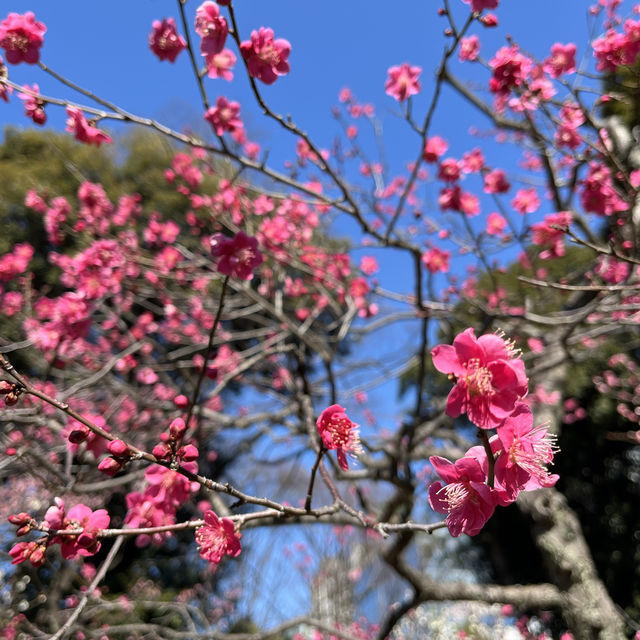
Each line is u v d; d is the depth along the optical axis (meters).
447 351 1.22
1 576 4.95
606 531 8.48
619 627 5.73
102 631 5.07
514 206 3.52
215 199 4.25
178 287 5.46
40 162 8.41
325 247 5.14
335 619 7.93
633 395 7.22
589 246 2.32
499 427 1.25
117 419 4.86
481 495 1.17
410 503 4.75
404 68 3.00
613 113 4.99
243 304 5.64
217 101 2.45
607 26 3.03
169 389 5.32
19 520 1.30
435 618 9.34
